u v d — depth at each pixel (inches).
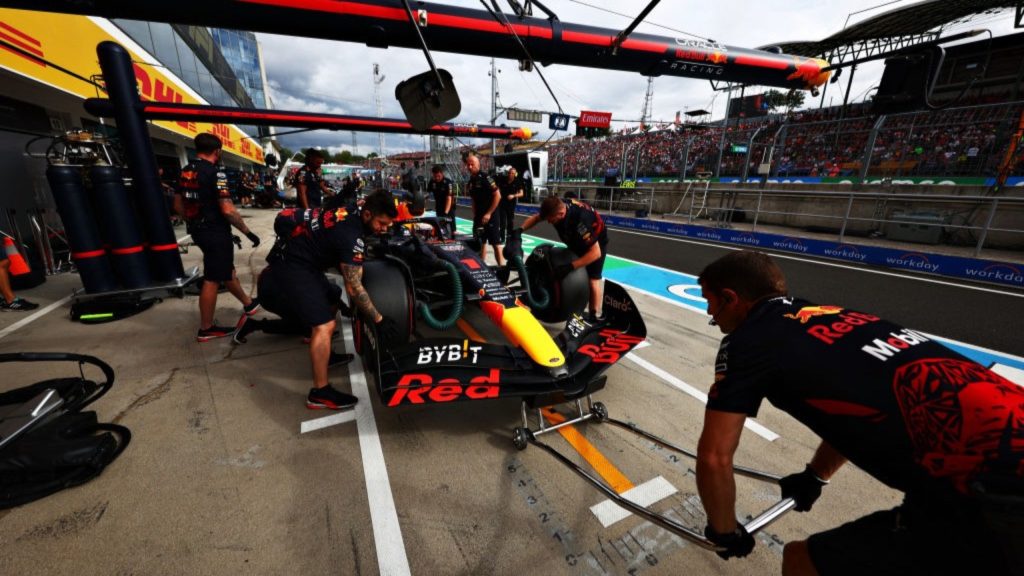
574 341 103.0
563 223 133.2
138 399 102.8
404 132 261.7
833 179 497.7
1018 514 28.0
